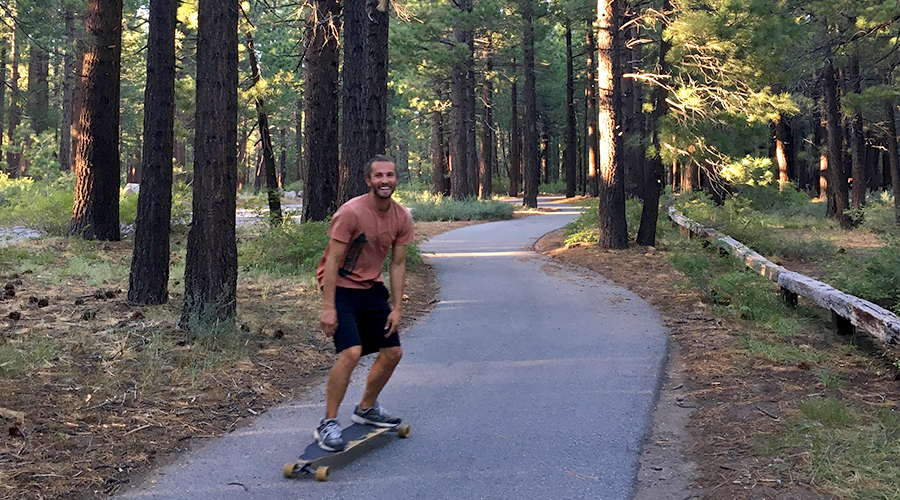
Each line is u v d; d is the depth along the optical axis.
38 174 25.78
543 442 4.39
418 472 3.91
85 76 13.19
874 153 38.59
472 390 5.52
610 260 13.46
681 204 18.86
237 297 8.80
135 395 4.98
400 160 68.62
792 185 25.16
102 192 13.41
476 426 4.68
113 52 13.38
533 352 6.76
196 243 6.67
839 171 20.83
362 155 12.02
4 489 3.48
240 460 4.08
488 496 3.61
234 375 5.62
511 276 11.98
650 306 9.12
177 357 5.86
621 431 4.57
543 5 31.58
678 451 4.24
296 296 9.03
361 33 11.89
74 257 10.95
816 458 3.83
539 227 22.59
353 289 4.15
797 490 3.51
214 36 6.58
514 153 46.78
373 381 4.36
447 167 43.66
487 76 36.28
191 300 6.68
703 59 13.98
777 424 4.47
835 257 13.84
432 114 40.06
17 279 8.99
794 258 14.21
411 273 11.88
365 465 4.02
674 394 5.39
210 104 6.59
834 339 6.95
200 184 6.64
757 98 13.52
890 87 19.08
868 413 4.62
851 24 19.14
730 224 14.98
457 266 13.32
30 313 7.05
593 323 8.09
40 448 4.00
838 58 20.48
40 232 13.93
